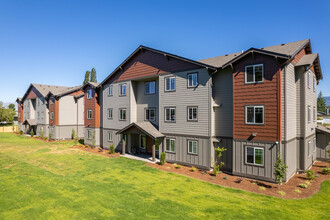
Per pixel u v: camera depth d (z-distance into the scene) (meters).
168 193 12.57
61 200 11.42
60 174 16.44
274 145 14.38
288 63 14.25
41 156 23.50
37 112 44.41
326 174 16.52
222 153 17.84
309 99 17.89
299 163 16.66
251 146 15.33
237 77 15.99
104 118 28.30
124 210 10.30
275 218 9.59
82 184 14.02
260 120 14.97
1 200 11.43
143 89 24.56
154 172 17.11
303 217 9.72
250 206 10.83
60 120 37.19
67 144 32.59
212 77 18.17
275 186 13.82
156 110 23.14
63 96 37.53
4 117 62.31
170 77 20.50
